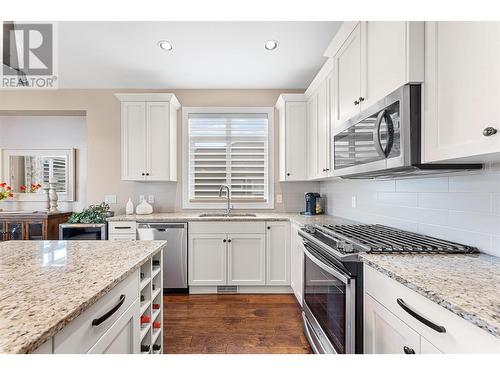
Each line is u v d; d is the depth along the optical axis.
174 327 2.27
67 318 0.68
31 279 0.95
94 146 3.55
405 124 1.18
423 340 0.85
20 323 0.64
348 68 1.84
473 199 1.28
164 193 3.58
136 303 1.21
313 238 1.70
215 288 3.03
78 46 2.79
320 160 2.67
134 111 3.22
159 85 3.49
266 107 3.60
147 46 2.80
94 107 3.54
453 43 0.99
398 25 1.23
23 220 3.46
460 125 0.97
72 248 1.46
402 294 0.95
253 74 3.26
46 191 3.95
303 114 3.19
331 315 1.47
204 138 3.62
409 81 1.15
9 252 1.37
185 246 2.98
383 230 1.84
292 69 3.16
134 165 3.23
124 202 3.56
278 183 3.62
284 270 3.01
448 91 1.02
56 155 4.12
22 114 3.73
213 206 3.60
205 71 3.20
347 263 1.26
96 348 0.87
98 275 1.00
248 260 3.00
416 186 1.70
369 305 1.19
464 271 0.98
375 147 1.40
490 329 0.62
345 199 2.80
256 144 3.65
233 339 2.08
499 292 0.79
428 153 1.13
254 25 2.52
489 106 0.86
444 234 1.46
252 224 3.00
